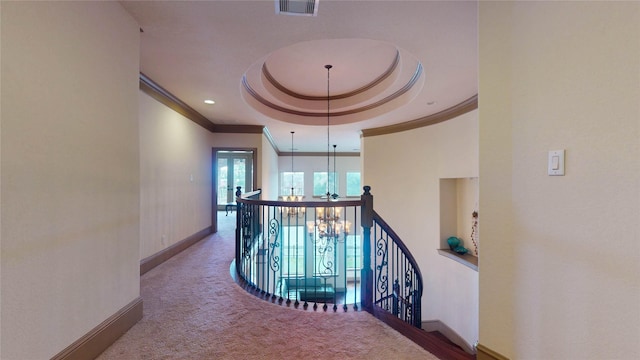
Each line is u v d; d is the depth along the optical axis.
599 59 1.14
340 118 5.81
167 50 2.67
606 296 1.12
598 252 1.14
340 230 4.62
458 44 2.58
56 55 1.52
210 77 3.31
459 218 5.35
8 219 1.27
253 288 2.95
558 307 1.27
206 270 3.53
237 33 2.39
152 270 3.52
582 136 1.19
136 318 2.18
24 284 1.33
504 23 1.51
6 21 1.27
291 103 5.23
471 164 4.39
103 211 1.86
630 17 1.07
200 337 1.99
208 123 5.64
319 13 2.13
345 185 11.28
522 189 1.42
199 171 5.24
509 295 1.47
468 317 4.62
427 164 5.41
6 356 1.26
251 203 2.96
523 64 1.42
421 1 1.99
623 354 1.08
